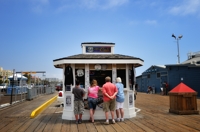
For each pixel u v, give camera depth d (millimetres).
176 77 22516
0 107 12227
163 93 23438
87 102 7840
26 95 18406
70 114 7863
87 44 8773
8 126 6977
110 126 6609
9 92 21703
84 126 6676
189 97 8836
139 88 35469
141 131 5883
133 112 8312
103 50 8820
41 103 14898
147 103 13945
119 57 8070
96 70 8133
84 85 7984
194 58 27625
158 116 8391
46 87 27812
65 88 8141
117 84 7496
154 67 27844
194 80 20656
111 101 7008
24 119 8312
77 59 7711
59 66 9023
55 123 7289
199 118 7848
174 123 6941
